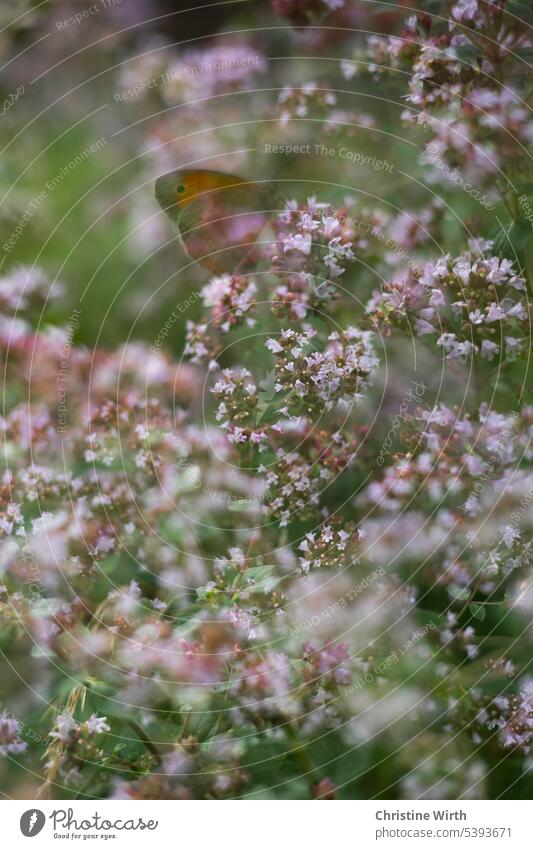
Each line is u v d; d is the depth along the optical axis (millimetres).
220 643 331
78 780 332
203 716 330
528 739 337
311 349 344
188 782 330
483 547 337
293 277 348
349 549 339
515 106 348
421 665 334
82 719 333
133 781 331
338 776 333
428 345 345
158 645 332
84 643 332
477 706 335
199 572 343
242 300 353
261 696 329
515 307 339
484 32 348
